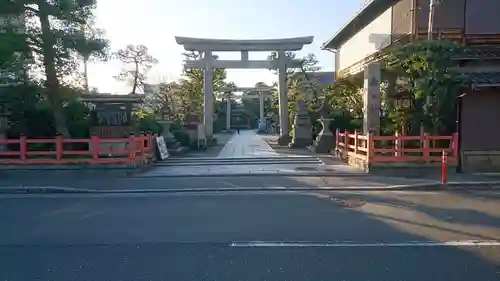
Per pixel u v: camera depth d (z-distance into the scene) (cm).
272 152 2152
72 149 1683
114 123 1730
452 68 1476
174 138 2186
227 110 6153
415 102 1595
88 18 1585
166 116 2703
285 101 2750
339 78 2380
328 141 2150
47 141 1413
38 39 1477
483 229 721
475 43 1667
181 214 868
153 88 3741
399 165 1371
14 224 791
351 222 782
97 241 669
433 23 1667
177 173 1438
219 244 644
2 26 1429
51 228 759
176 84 3856
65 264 557
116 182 1291
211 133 2753
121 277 508
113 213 885
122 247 634
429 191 1136
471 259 559
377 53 1952
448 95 1398
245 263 553
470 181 1221
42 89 1673
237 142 3039
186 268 537
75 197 1091
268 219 812
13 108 1742
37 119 1803
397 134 1462
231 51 2708
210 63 2680
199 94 3622
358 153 1565
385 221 787
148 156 1647
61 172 1397
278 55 2706
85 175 1401
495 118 1466
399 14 1947
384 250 603
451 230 715
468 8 1706
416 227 738
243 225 765
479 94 1465
